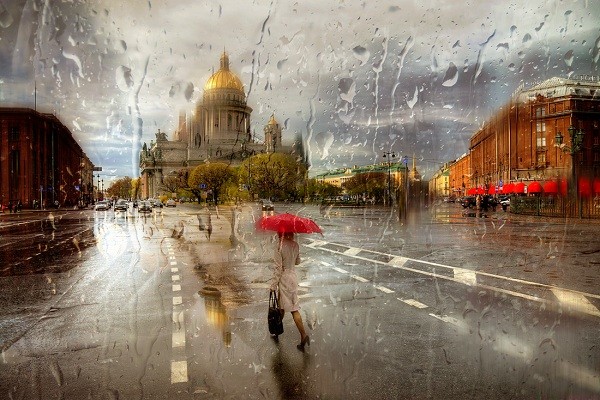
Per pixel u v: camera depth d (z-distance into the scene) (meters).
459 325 6.00
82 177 81.38
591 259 11.99
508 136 52.56
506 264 11.33
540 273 9.95
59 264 12.29
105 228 27.00
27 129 57.38
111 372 4.56
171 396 4.00
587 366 4.54
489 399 3.88
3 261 12.96
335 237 19.58
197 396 3.99
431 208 47.12
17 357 5.02
